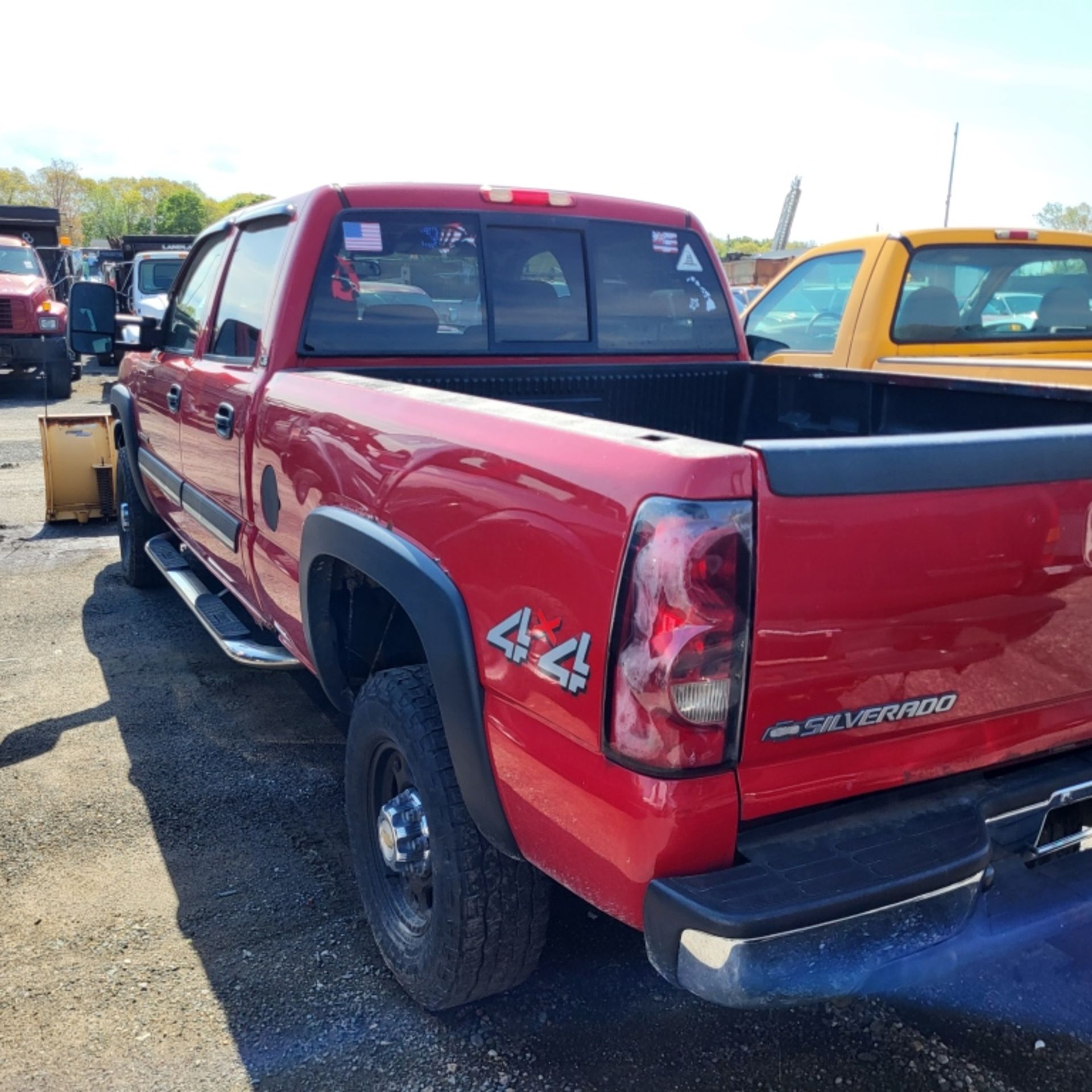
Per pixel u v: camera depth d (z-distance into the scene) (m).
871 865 1.86
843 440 1.81
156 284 16.92
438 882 2.38
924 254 5.81
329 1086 2.38
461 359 3.67
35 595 6.11
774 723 1.82
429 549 2.33
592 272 3.90
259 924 3.00
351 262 3.48
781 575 1.75
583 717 1.88
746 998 1.75
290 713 4.46
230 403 3.65
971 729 2.08
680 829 1.78
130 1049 2.50
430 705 2.45
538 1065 2.44
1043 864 2.24
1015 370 4.82
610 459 1.86
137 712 4.46
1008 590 1.98
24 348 14.64
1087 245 6.36
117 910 3.05
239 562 3.78
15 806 3.65
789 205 41.50
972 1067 2.42
